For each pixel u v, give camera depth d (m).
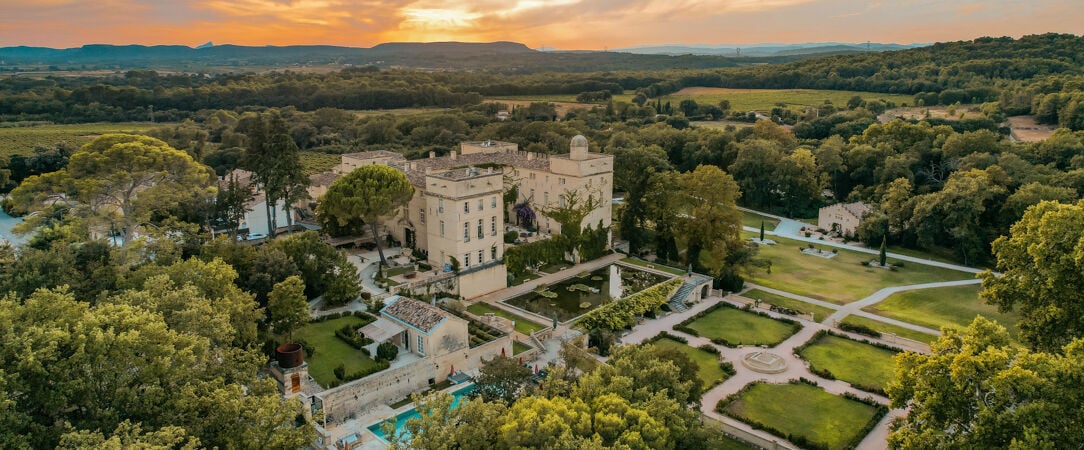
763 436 56.97
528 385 54.34
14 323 41.38
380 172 86.12
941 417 42.41
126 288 58.94
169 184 78.56
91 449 33.56
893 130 160.50
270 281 69.69
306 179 97.81
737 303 92.31
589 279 97.25
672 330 82.00
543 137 177.75
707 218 100.62
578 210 102.19
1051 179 121.38
